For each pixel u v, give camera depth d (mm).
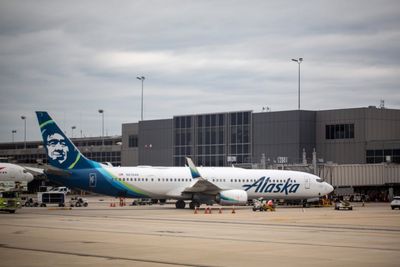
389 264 35000
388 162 129500
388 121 144625
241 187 99688
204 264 34562
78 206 112000
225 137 155625
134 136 178875
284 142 146250
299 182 103750
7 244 43469
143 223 64438
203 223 64938
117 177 93625
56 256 37469
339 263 35250
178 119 164250
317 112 147875
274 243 45094
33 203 112500
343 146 143625
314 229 57719
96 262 35031
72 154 91688
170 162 165625
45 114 90625
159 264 34438
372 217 76562
